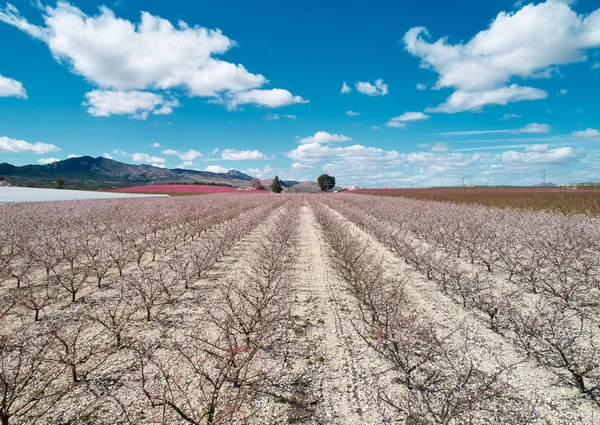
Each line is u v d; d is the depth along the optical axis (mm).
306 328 6137
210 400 4105
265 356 5172
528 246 10031
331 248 13289
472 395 3951
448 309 6844
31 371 4059
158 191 76875
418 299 7473
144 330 5992
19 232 12453
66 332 5836
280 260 10461
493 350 5180
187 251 11969
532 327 4898
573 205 21062
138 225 16031
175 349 5312
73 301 7297
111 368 4781
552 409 3873
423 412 3842
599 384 4184
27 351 5148
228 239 13000
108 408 3967
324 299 7645
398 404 4035
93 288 8203
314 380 4578
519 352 5094
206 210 24516
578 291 7152
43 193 45844
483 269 9664
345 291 8188
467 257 11289
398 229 16359
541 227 12516
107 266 9055
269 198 52406
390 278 9148
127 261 10773
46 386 3936
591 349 4941
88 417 3814
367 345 5457
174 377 4562
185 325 6207
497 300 6492
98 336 5719
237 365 4543
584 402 3975
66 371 4688
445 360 4914
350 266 9164
